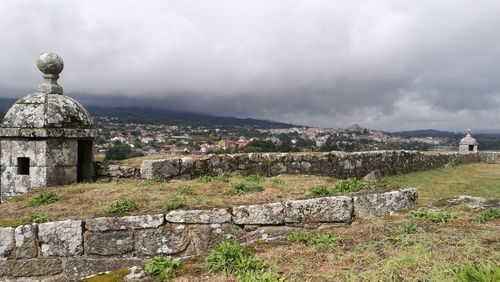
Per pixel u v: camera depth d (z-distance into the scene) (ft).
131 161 31.94
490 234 14.98
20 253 17.93
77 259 18.13
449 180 49.88
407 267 12.21
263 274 12.17
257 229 19.51
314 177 28.45
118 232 18.37
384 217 18.75
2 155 26.13
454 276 11.37
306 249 14.56
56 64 27.53
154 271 12.93
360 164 46.91
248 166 36.40
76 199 21.70
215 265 13.11
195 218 18.94
